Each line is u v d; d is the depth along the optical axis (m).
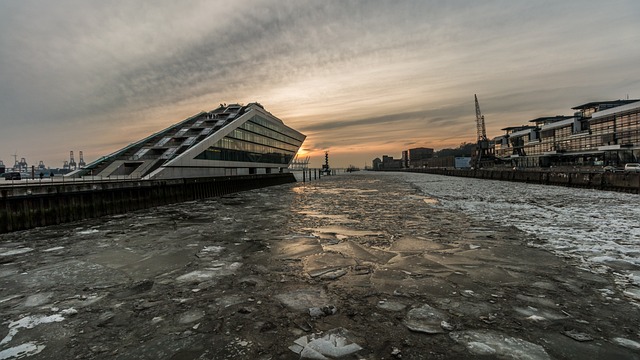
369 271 7.93
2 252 10.94
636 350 4.31
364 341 4.65
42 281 7.73
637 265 8.05
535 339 4.63
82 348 4.69
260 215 19.20
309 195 35.00
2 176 34.78
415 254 9.41
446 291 6.54
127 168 39.22
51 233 15.04
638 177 29.16
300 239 11.80
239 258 9.45
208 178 36.75
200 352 4.48
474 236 11.73
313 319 5.41
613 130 64.25
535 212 17.88
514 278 7.25
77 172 37.34
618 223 14.10
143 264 9.03
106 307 6.14
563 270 7.73
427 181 65.38
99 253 10.47
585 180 37.62
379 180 76.94
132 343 4.80
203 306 6.06
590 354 4.23
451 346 4.47
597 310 5.57
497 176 64.69
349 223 15.09
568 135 82.00
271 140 72.38
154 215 21.02
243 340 4.77
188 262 9.14
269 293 6.63
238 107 66.69
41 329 5.30
